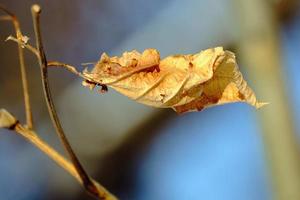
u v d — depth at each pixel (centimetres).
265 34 59
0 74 70
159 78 40
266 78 59
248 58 60
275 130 59
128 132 67
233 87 40
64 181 70
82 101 66
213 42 63
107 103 66
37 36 39
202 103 40
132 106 67
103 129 67
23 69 42
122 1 77
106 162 68
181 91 40
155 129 69
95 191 41
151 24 65
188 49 64
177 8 65
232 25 61
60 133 41
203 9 63
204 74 40
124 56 40
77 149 67
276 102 59
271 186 59
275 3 61
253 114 60
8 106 70
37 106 68
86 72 40
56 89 69
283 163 59
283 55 60
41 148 42
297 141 59
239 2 60
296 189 59
